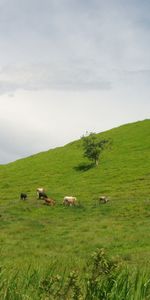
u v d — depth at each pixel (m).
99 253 4.95
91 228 47.25
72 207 62.75
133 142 117.31
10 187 94.00
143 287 5.28
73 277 4.66
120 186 81.31
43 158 119.56
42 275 5.93
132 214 55.19
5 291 5.33
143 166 95.94
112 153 111.19
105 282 5.05
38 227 49.19
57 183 93.12
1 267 6.18
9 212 58.88
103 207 61.44
